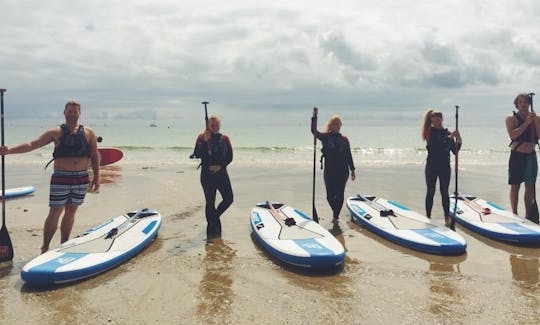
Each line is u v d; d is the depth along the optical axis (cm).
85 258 514
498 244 632
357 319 387
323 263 513
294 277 498
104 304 420
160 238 666
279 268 529
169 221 776
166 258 566
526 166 716
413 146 3906
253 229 677
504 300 427
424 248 592
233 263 547
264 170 1563
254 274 507
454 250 577
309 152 2680
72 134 543
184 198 997
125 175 1400
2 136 533
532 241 620
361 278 493
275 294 446
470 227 707
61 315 395
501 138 5703
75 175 555
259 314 398
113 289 458
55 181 548
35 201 954
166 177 1352
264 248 607
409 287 464
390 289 459
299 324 377
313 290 457
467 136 6512
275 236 609
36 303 421
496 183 1242
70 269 473
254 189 1133
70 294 444
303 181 1279
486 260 557
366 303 421
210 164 668
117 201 956
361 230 719
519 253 588
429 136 731
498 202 941
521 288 459
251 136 6019
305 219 711
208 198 674
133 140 4691
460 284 471
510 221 704
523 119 714
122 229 643
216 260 559
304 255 516
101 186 1164
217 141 666
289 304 420
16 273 507
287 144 4212
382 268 529
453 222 693
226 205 691
